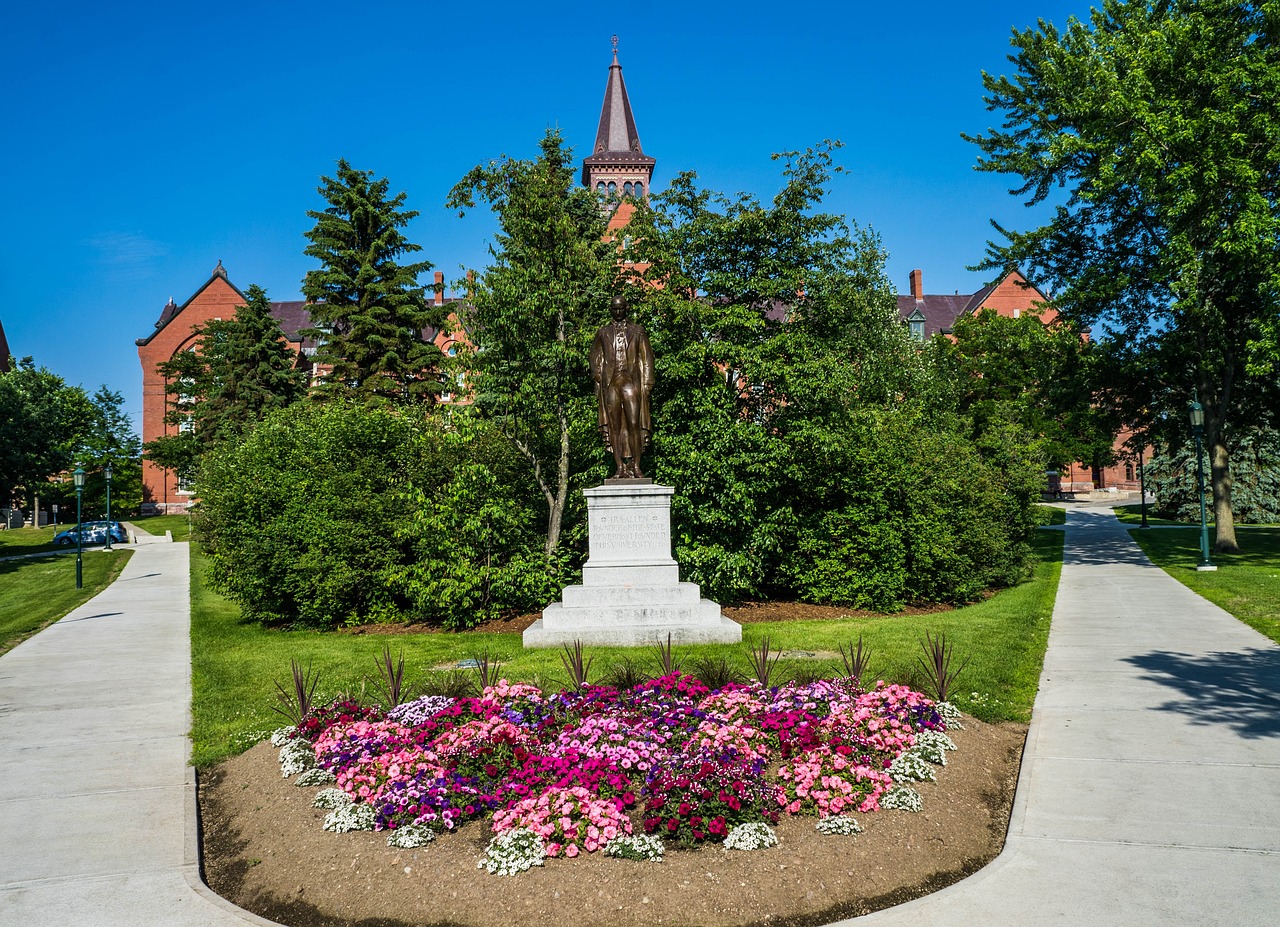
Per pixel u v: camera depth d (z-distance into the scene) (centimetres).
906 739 676
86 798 717
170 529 5403
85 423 7006
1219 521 2539
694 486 1496
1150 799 629
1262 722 808
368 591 1600
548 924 475
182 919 504
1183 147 2106
